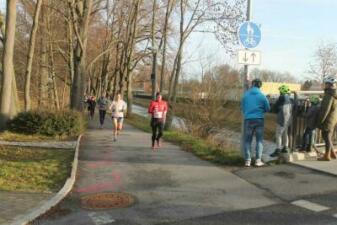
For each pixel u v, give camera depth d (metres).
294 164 11.20
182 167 11.87
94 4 38.41
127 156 13.88
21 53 39.50
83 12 28.20
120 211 8.10
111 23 47.91
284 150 11.64
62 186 9.99
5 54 20.20
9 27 20.16
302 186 9.30
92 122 32.88
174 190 9.47
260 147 11.38
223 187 9.56
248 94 11.52
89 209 8.27
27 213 7.90
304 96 12.11
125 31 45.78
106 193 9.37
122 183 10.20
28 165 12.23
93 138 19.70
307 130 11.88
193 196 8.95
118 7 46.03
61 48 38.81
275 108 11.67
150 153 14.55
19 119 19.53
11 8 20.23
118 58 51.50
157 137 16.30
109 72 61.06
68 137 19.45
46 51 35.88
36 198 8.94
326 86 11.39
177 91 29.61
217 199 8.68
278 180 9.84
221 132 25.94
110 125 29.67
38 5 22.06
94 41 50.31
